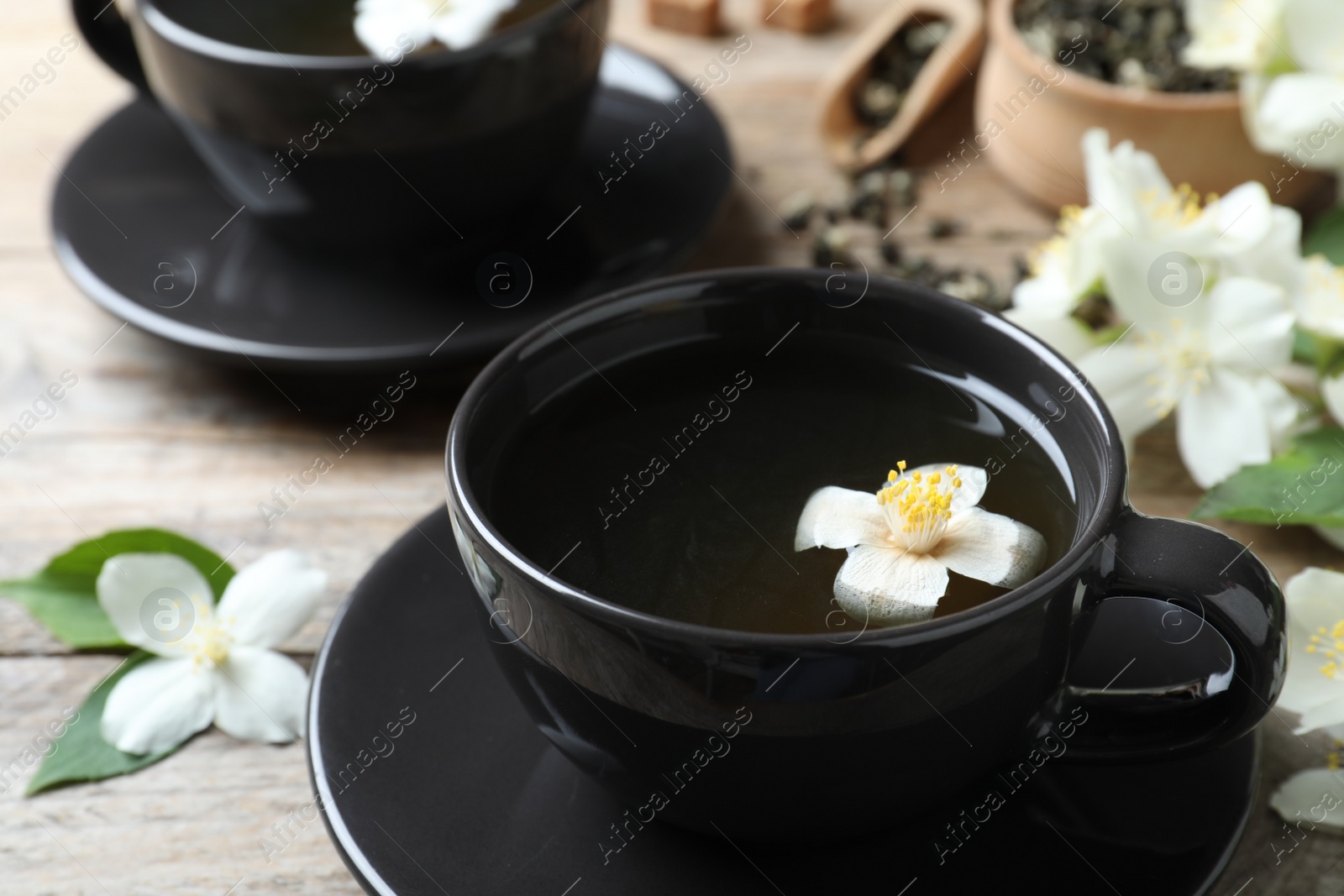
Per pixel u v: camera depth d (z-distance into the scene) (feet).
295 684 1.55
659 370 1.45
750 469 1.40
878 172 1.97
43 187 2.00
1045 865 1.37
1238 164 1.81
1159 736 1.37
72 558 1.60
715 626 1.34
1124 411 1.65
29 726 1.55
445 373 1.78
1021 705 1.34
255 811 1.49
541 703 1.36
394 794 1.40
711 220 1.81
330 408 1.77
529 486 1.40
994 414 1.43
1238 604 1.32
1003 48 1.86
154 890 1.45
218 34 1.77
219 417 1.77
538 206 1.84
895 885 1.37
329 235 1.78
